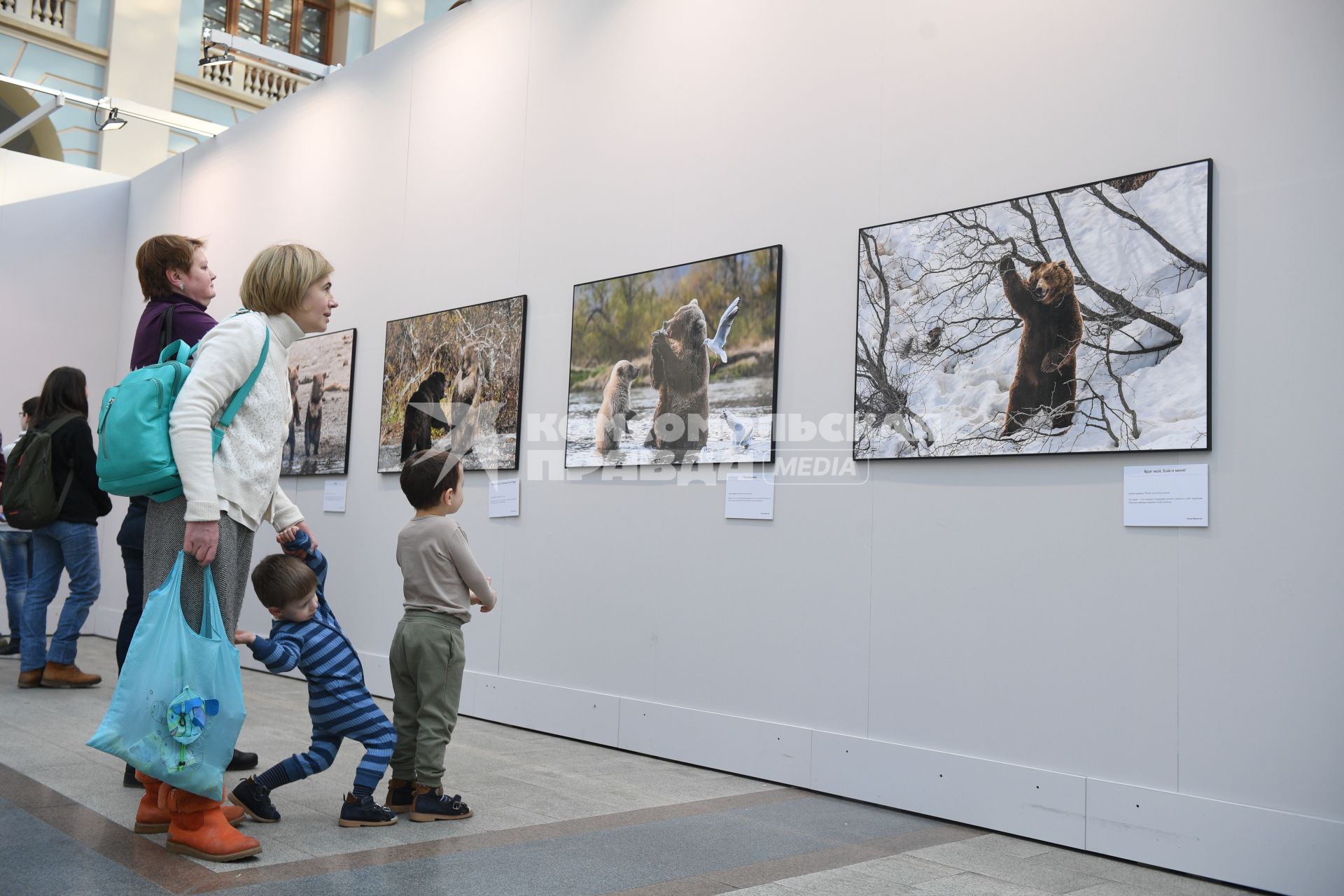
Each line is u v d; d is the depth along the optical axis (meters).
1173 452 3.61
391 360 7.11
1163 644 3.58
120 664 4.30
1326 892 3.15
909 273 4.39
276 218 8.45
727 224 5.15
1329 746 3.21
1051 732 3.81
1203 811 3.40
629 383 5.52
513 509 6.06
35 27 14.49
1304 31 3.45
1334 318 3.32
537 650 5.82
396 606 6.81
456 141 6.86
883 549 4.38
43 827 3.28
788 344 4.82
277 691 6.69
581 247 5.92
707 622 4.99
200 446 2.94
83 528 6.36
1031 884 3.21
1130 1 3.87
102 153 15.05
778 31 5.04
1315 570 3.29
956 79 4.34
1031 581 3.92
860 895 3.00
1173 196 3.67
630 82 5.75
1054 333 3.92
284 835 3.34
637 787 4.39
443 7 19.03
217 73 16.48
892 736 4.25
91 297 10.31
